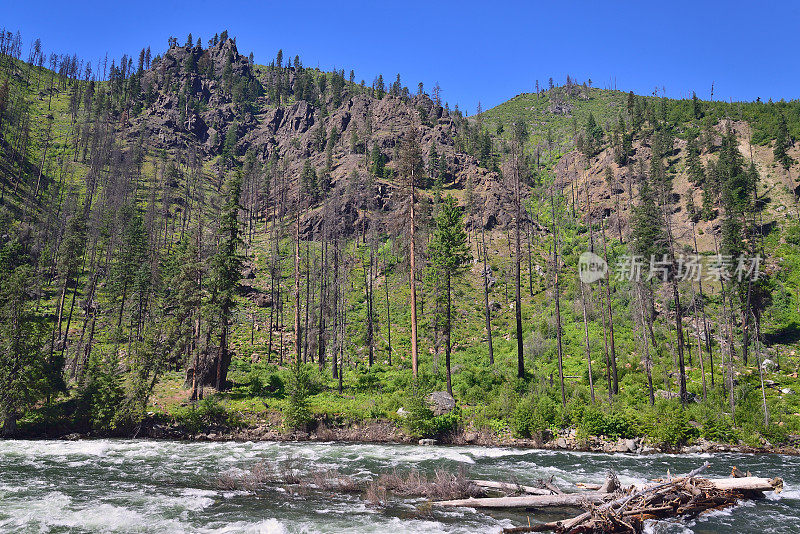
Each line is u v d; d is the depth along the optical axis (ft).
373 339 187.01
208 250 166.50
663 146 376.07
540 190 405.59
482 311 211.00
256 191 390.21
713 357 149.28
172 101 584.81
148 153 473.26
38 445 84.28
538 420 97.60
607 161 408.87
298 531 42.01
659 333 163.53
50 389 102.06
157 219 325.21
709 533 43.93
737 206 253.44
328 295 195.52
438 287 129.29
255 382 125.70
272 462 73.46
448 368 119.44
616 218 291.79
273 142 572.92
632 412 105.60
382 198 335.67
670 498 49.85
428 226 137.18
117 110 532.32
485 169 419.95
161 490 55.47
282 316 212.64
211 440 96.07
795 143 339.57
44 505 48.26
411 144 138.41
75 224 223.10
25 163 353.10
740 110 424.87
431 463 74.43
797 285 201.46
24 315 102.83
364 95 579.89
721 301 177.06
